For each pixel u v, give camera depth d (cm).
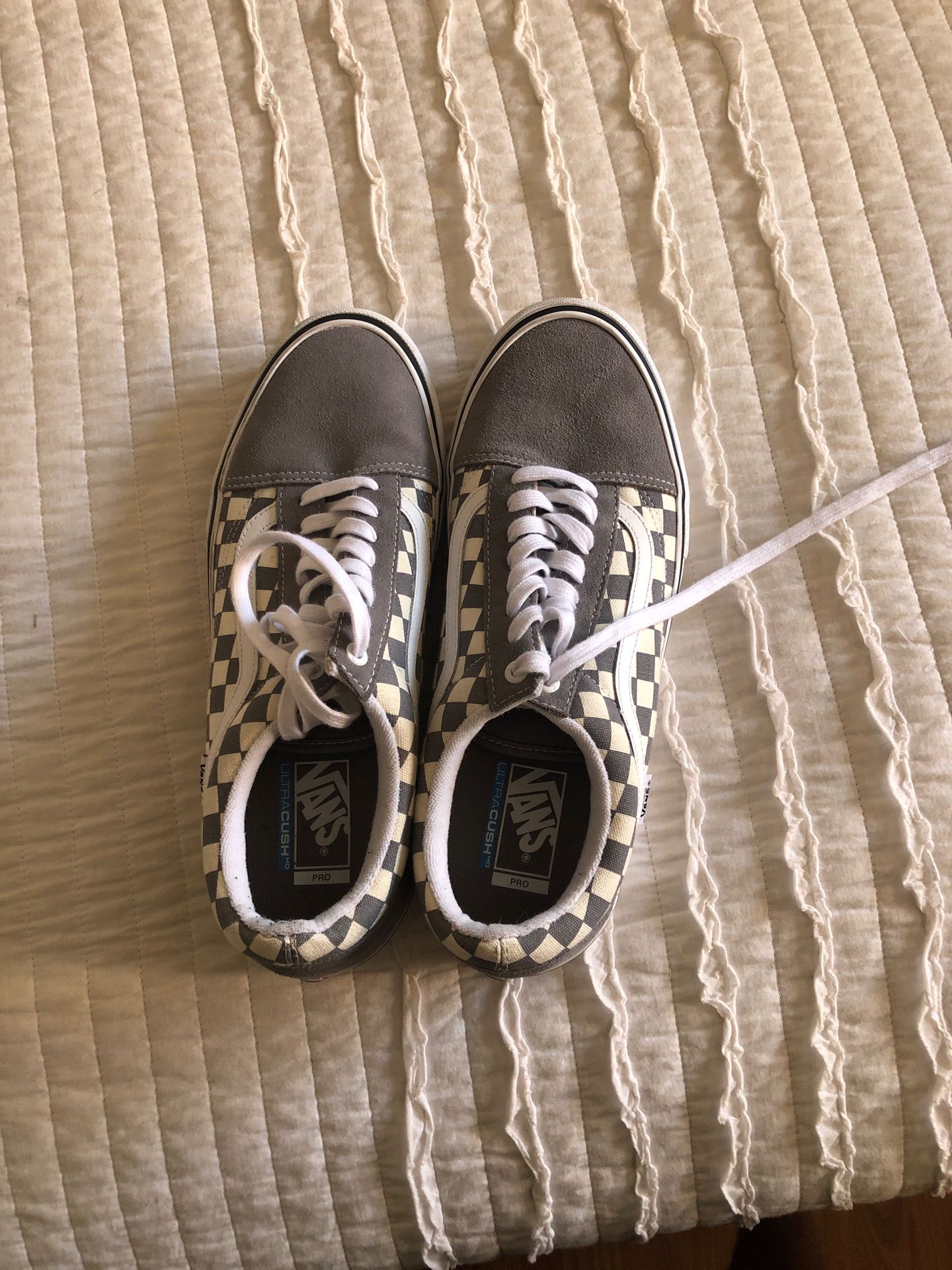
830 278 72
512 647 60
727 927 63
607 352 69
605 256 73
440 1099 61
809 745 66
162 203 73
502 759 63
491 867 62
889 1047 62
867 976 63
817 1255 76
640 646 63
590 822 58
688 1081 62
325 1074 62
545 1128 61
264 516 67
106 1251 60
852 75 74
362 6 76
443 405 73
